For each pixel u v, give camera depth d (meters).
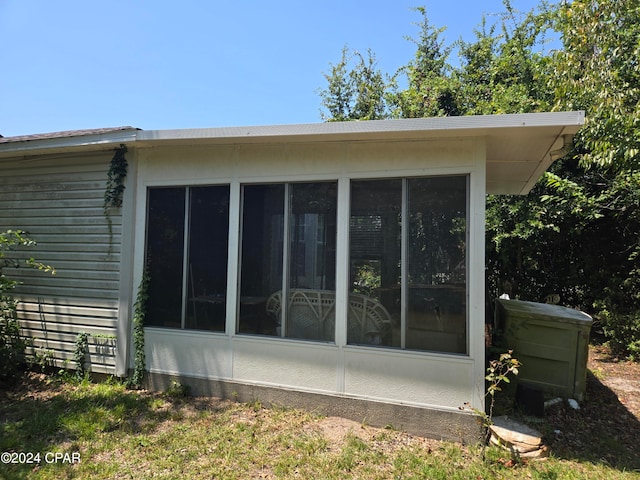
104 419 3.62
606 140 5.08
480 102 10.58
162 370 4.33
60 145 4.55
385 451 3.08
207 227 4.29
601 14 5.23
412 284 3.52
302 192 3.95
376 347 3.57
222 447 3.10
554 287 8.58
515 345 4.40
